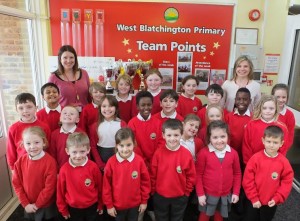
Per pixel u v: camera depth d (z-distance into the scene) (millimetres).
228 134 1891
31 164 1704
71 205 1681
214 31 2877
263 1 2822
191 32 2871
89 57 2852
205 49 2922
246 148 1996
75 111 1931
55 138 1921
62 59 2221
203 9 2816
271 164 1724
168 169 1755
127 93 2391
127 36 2855
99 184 1758
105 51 2879
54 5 2744
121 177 1681
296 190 2553
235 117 2146
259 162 1751
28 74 2932
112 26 2822
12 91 2707
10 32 2664
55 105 2139
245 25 2885
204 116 2291
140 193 1763
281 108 2180
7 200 2250
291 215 2182
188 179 1798
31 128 1716
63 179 1661
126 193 1697
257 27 2896
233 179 1859
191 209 2193
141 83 2861
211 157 1801
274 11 2836
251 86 2367
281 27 2879
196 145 1977
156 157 1801
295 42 2809
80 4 2754
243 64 2338
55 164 1762
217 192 1802
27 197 1750
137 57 2914
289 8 2908
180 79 2994
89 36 2828
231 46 2918
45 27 2789
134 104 2350
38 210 1770
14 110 2576
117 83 2393
